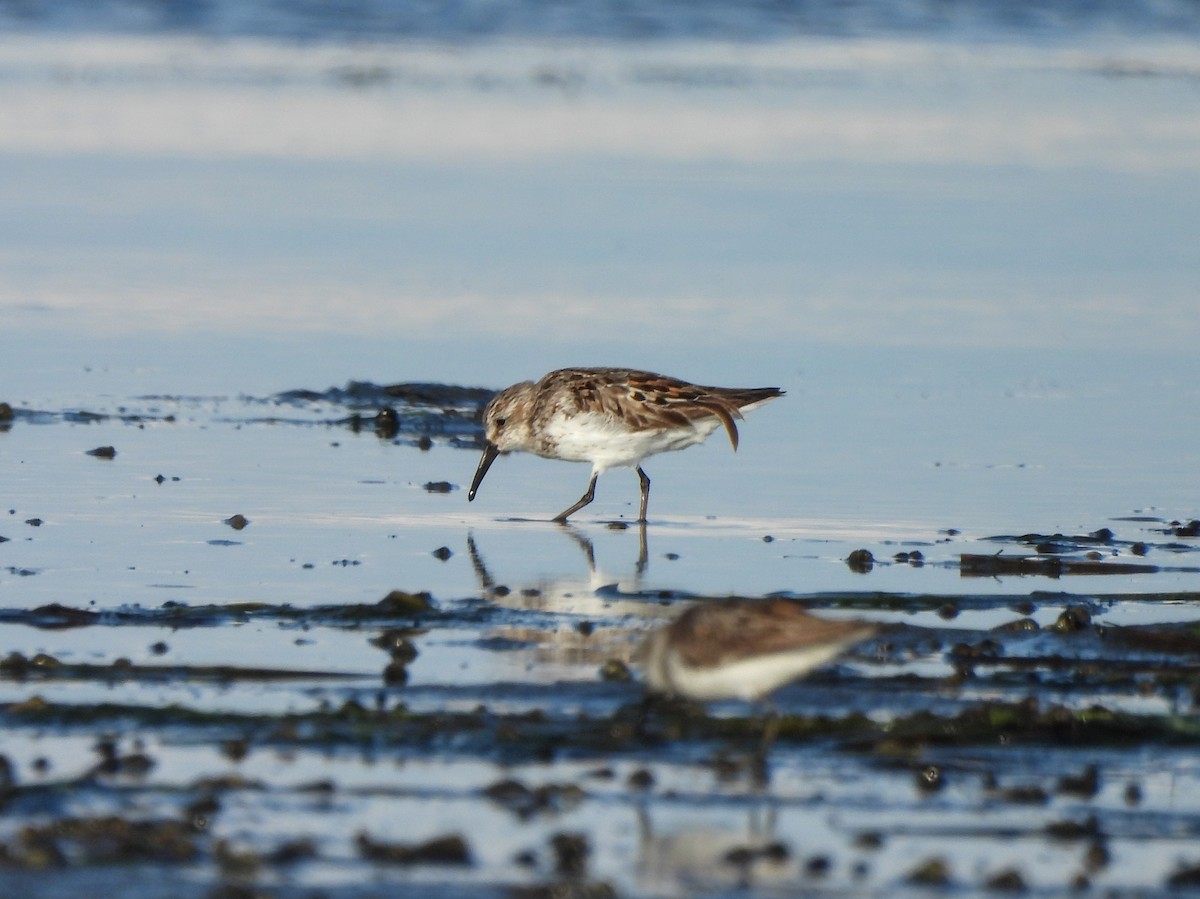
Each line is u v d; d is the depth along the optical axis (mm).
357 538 15031
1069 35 51781
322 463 17641
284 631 12344
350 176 31828
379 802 9195
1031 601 13297
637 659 10539
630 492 17031
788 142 35688
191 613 12602
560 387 16219
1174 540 15039
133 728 10258
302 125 36438
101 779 9391
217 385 20188
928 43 49781
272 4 52500
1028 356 21500
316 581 13625
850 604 13203
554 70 43812
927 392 20031
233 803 9117
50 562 13867
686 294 24250
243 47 46250
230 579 13594
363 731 10180
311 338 22062
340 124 36688
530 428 16328
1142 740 10305
